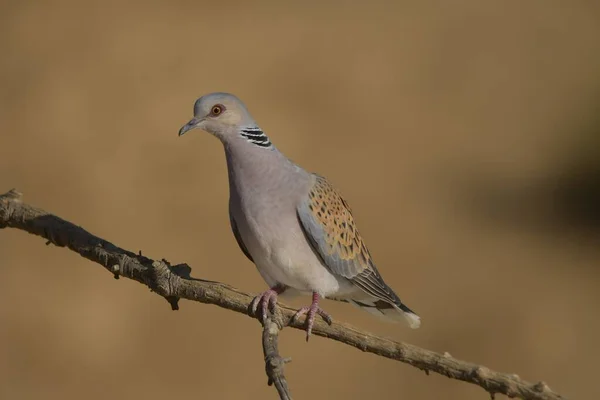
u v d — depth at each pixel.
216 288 5.40
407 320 6.96
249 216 6.07
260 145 6.07
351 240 6.50
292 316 5.54
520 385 4.41
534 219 17.30
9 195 5.91
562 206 17.89
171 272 5.39
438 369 4.69
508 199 17.73
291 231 6.11
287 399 4.57
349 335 5.16
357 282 6.56
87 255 5.61
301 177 6.24
